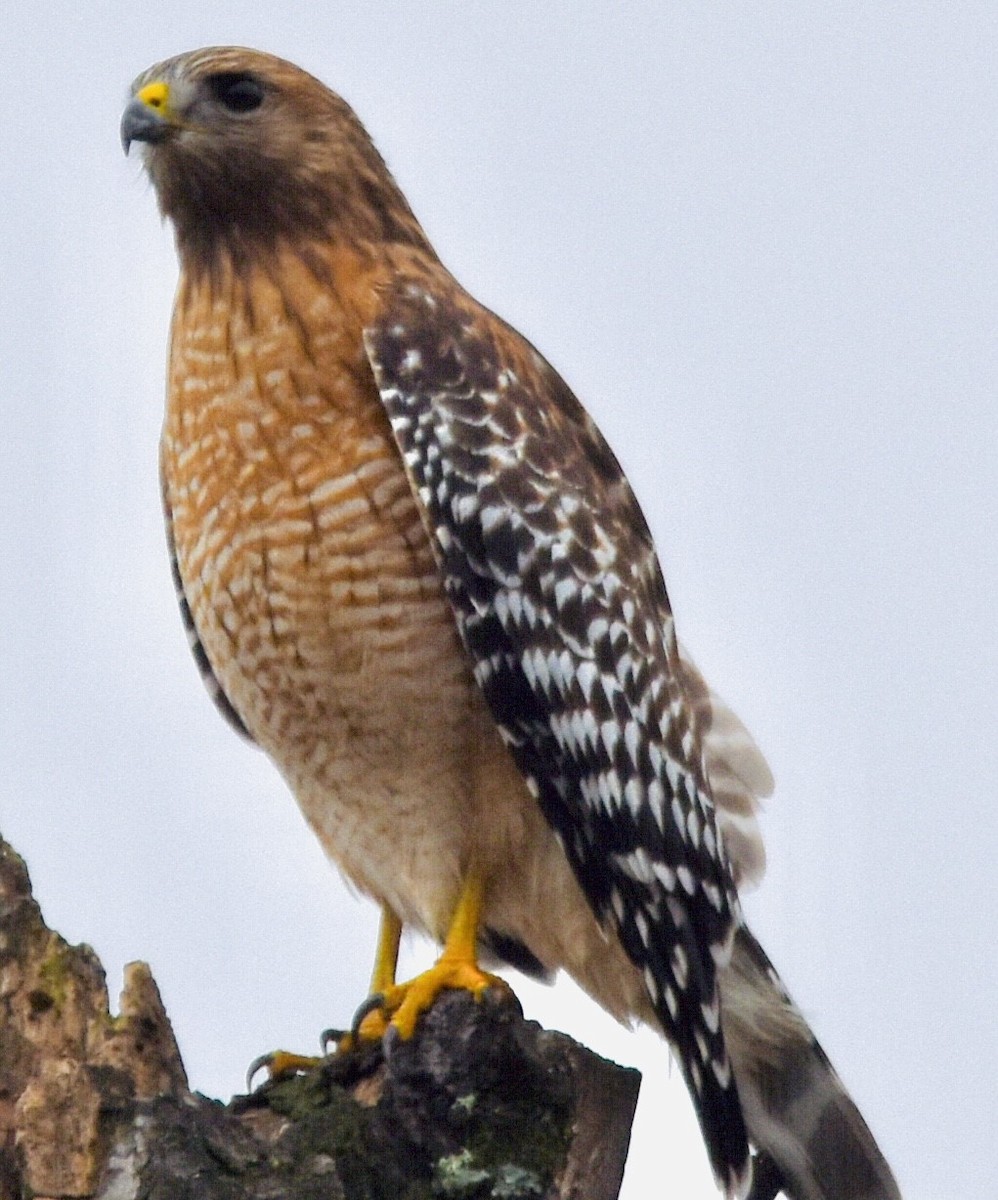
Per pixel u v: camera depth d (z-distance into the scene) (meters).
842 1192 11.84
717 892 11.53
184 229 11.40
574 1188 9.06
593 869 11.02
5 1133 7.84
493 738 10.91
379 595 10.61
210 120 11.34
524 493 11.01
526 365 11.59
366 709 10.80
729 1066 11.14
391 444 10.68
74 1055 7.98
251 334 10.77
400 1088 8.88
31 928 8.16
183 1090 8.10
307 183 11.34
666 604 12.05
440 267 11.79
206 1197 7.84
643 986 11.47
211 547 10.84
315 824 11.67
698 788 11.60
